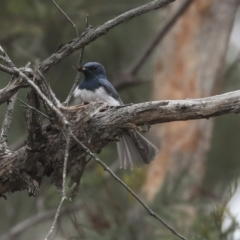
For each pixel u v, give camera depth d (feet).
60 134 21.68
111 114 21.09
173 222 32.73
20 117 44.11
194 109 20.01
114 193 33.12
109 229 31.78
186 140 44.06
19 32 41.83
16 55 43.57
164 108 20.36
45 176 22.70
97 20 45.83
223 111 19.79
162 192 34.60
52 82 44.93
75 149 21.58
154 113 20.52
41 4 41.93
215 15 45.88
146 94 51.13
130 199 31.73
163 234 31.60
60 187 21.88
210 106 19.85
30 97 21.30
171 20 43.37
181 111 20.16
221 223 29.30
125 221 32.04
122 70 47.55
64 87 45.14
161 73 45.83
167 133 44.29
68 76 45.21
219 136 49.14
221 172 48.83
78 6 43.52
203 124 44.42
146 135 44.88
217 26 45.78
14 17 42.47
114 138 21.22
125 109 20.93
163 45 46.21
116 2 46.73
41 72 22.12
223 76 46.14
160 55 46.21
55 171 21.88
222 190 48.26
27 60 43.88
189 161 43.86
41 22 42.39
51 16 42.11
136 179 32.30
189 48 45.65
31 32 41.73
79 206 36.32
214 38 45.70
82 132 21.25
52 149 21.72
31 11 41.91
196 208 35.04
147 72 52.95
